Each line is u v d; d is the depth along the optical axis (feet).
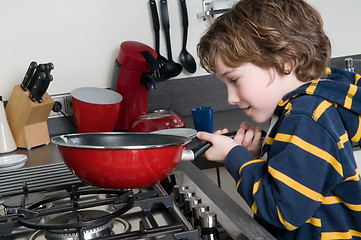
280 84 3.25
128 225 2.74
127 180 2.44
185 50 6.75
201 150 3.15
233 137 3.71
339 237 3.04
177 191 3.15
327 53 3.37
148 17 6.60
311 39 3.18
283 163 2.73
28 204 3.13
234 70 3.24
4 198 3.36
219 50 3.25
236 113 6.82
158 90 6.79
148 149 2.36
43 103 5.44
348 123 2.93
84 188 3.43
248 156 3.11
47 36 6.28
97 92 5.83
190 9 6.77
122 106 6.00
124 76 5.80
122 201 2.84
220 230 2.50
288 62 3.16
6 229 2.64
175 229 2.46
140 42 6.54
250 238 2.37
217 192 3.09
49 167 4.30
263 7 3.20
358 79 3.54
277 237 3.18
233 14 3.34
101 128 5.63
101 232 2.64
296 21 3.18
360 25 7.37
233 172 3.10
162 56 6.55
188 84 6.91
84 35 6.41
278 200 2.71
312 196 2.67
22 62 6.23
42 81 5.16
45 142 5.68
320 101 2.91
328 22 7.28
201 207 2.67
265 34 3.08
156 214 2.89
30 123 5.48
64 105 6.35
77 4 6.33
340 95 2.91
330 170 2.73
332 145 2.73
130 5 6.51
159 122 5.65
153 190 3.26
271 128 3.28
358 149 5.17
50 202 3.22
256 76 3.20
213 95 7.04
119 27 6.52
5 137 5.37
